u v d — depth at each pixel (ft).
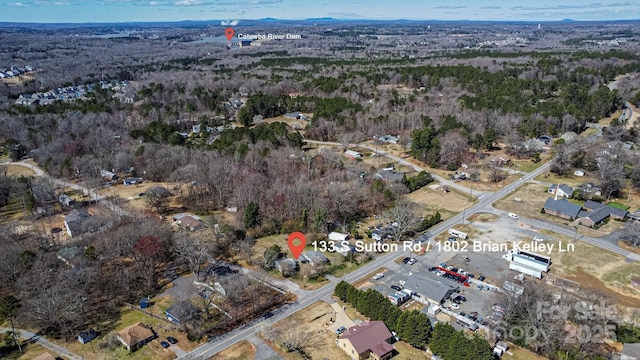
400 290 254.06
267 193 353.92
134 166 442.50
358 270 278.26
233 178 385.29
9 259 261.03
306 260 285.84
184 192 393.09
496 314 228.22
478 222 342.03
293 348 209.15
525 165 465.88
